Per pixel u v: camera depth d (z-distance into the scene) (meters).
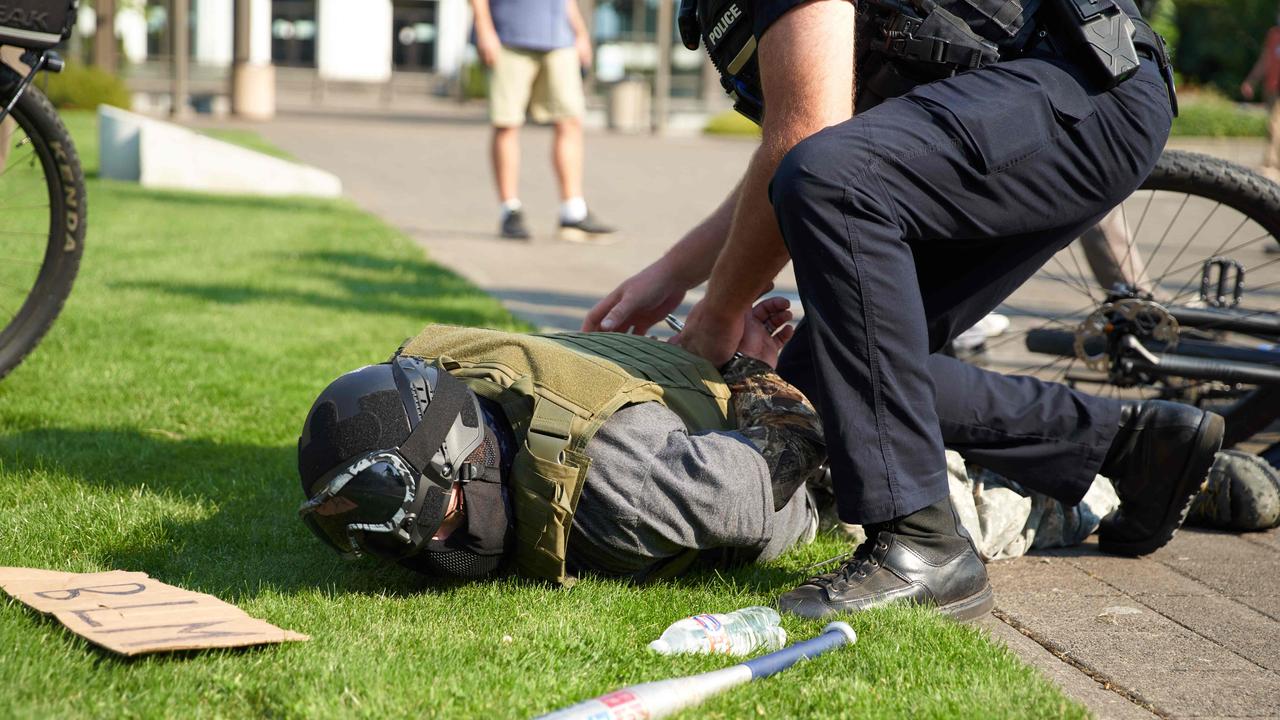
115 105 23.52
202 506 2.80
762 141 2.27
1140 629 2.37
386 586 2.36
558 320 5.47
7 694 1.74
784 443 2.40
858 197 2.09
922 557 2.24
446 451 2.11
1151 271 3.99
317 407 2.12
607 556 2.28
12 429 3.39
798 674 1.96
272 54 41.69
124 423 3.51
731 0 2.31
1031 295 5.64
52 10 3.30
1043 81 2.18
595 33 30.06
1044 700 1.91
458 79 38.25
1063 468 2.62
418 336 2.51
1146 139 2.23
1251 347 3.22
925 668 1.99
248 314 5.27
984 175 2.13
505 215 8.44
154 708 1.75
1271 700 2.05
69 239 3.66
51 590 2.13
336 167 14.24
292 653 1.95
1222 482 2.96
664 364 2.42
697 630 2.06
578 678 1.92
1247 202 3.16
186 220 8.69
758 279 2.42
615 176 14.55
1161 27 32.34
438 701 1.81
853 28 2.22
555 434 2.19
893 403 2.15
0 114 3.38
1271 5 33.47
